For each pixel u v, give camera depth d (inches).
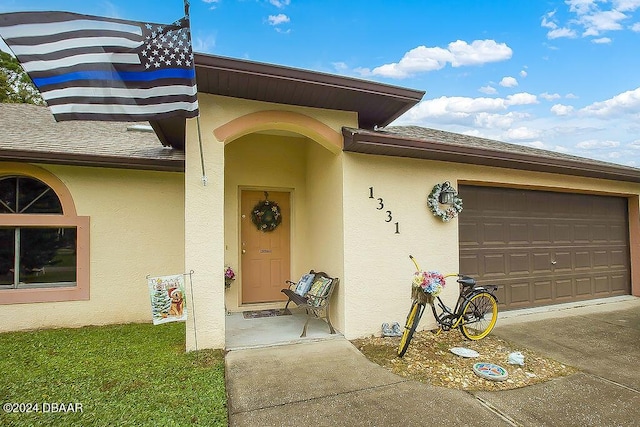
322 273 213.2
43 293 205.8
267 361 154.9
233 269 241.3
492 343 183.5
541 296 263.4
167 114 131.3
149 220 228.8
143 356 157.9
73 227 215.3
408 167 206.5
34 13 121.3
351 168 192.4
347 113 197.0
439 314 209.0
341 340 183.0
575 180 269.9
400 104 191.9
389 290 197.3
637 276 304.8
